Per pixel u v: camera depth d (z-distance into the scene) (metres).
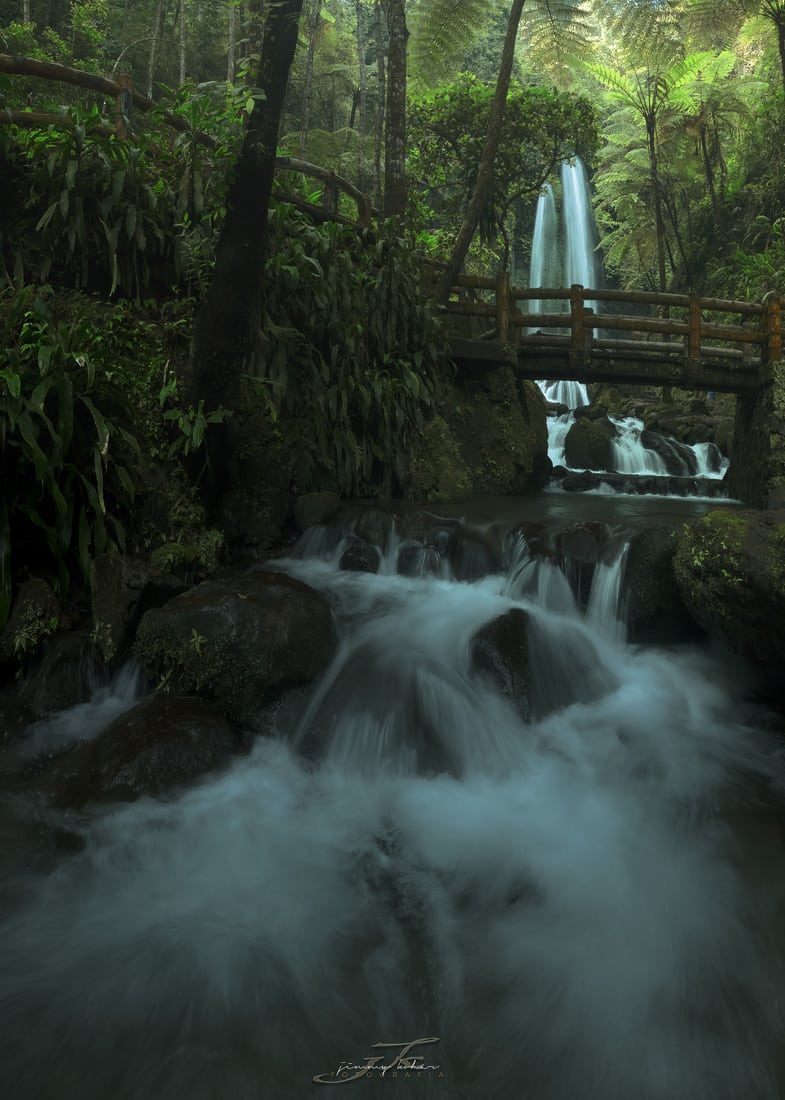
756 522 4.58
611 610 5.36
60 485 5.23
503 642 4.62
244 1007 2.56
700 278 20.45
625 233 22.86
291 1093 2.27
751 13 14.27
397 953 2.84
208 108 6.24
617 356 8.97
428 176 13.78
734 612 4.50
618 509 7.80
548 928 2.99
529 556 5.66
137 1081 2.29
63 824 3.52
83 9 16.64
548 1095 2.30
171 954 2.78
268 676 4.32
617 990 2.69
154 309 6.39
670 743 4.38
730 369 8.95
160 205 6.30
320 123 25.59
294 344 6.70
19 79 7.18
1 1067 2.31
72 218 5.96
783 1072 2.40
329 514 6.54
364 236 7.84
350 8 30.12
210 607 4.40
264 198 5.16
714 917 3.06
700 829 3.65
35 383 4.96
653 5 14.27
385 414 7.45
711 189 19.38
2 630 4.75
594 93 24.00
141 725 3.97
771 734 4.53
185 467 5.91
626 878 3.30
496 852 3.47
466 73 13.21
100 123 6.14
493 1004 2.62
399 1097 2.27
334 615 5.25
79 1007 2.53
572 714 4.62
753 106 19.19
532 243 25.25
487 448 8.80
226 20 21.28
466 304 8.84
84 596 5.33
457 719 4.24
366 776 4.07
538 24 11.66
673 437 13.20
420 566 6.00
